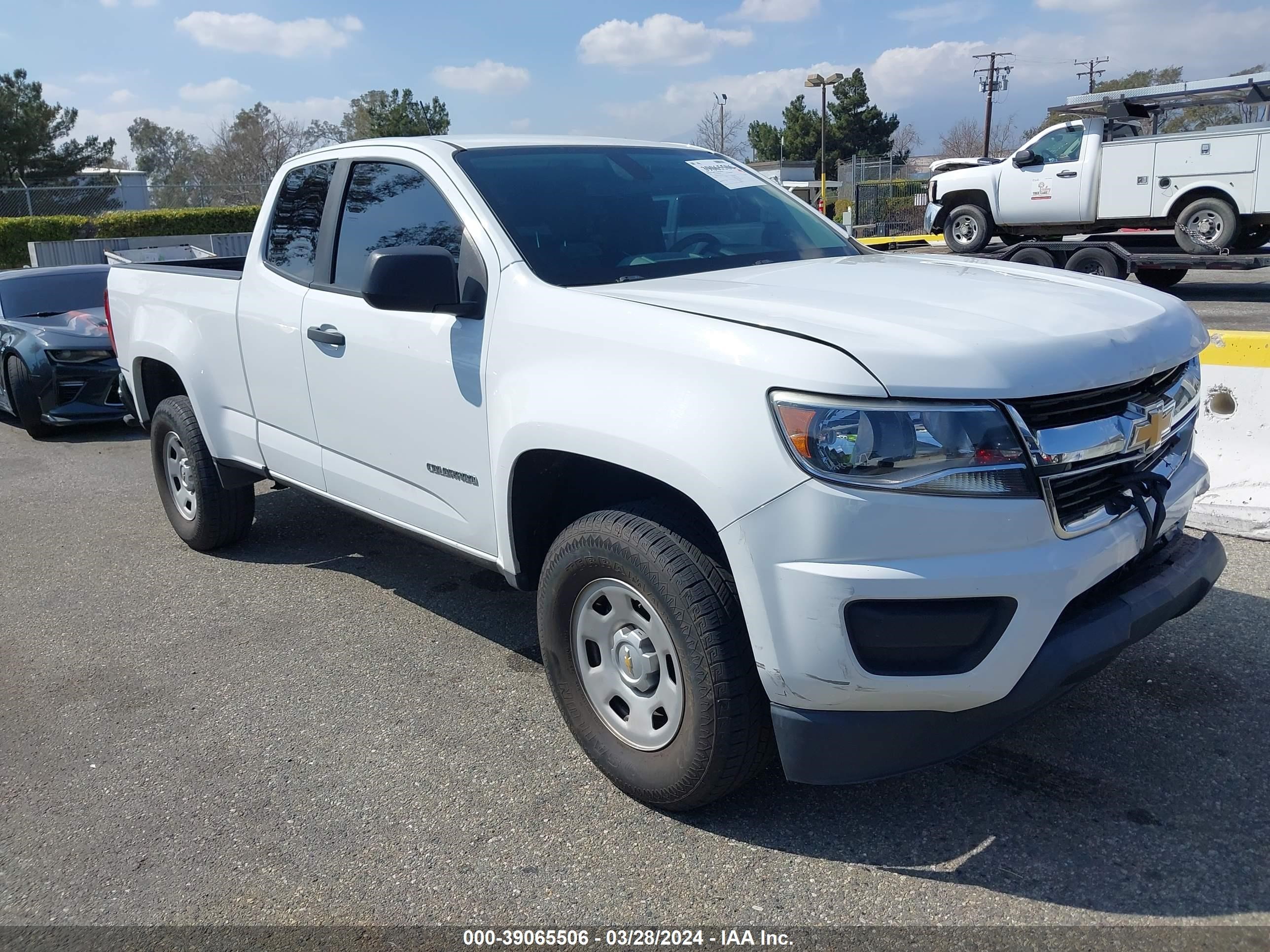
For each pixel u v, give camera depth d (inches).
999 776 124.3
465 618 182.7
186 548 227.6
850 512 94.8
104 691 159.9
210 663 168.1
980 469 95.1
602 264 135.4
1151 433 108.9
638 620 115.3
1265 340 198.5
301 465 174.7
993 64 2229.3
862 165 1558.8
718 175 168.9
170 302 205.0
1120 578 111.6
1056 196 613.0
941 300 113.9
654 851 113.7
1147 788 120.3
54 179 1649.9
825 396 95.7
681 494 114.1
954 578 95.0
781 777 127.2
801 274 131.5
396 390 146.5
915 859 110.0
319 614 186.5
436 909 106.1
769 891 106.3
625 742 120.9
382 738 141.8
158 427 215.9
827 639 97.3
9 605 198.4
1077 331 105.1
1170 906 100.7
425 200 147.5
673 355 106.7
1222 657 150.4
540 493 131.4
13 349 353.1
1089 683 144.9
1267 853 107.7
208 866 114.9
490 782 129.6
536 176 148.0
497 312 130.0
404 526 155.3
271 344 173.5
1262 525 193.8
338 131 2201.0
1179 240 563.8
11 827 124.2
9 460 330.3
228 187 1384.1
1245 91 554.6
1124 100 581.6
